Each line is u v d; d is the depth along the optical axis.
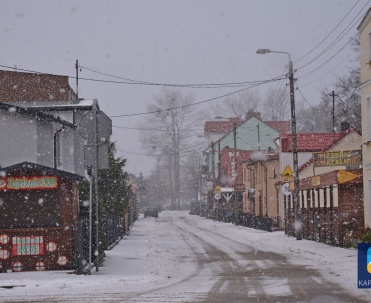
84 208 25.16
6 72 48.84
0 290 17.52
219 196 80.12
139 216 115.12
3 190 21.92
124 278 20.09
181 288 17.56
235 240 42.94
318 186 36.75
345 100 73.88
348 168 35.03
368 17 31.78
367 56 32.50
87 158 21.98
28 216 22.55
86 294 16.42
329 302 14.60
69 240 22.30
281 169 58.00
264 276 20.50
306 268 22.91
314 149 57.84
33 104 37.38
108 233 34.06
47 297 15.95
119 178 41.59
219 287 17.72
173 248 35.09
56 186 22.11
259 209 70.38
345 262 24.61
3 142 30.41
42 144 31.34
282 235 46.84
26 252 22.11
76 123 37.22
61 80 49.62
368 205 31.77
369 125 32.22
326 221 35.72
